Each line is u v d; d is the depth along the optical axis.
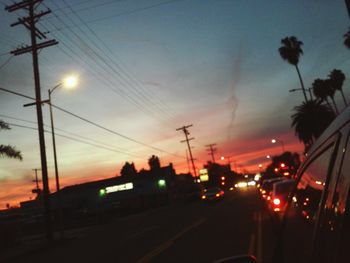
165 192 75.19
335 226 2.31
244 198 47.38
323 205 2.72
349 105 2.56
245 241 14.70
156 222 31.48
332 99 72.12
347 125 2.41
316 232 2.79
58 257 19.25
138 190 76.50
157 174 78.25
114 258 15.38
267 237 15.02
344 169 2.32
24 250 26.98
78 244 25.02
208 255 12.90
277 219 14.24
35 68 28.88
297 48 60.59
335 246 2.23
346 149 2.33
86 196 79.06
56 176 32.34
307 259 2.92
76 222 52.25
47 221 28.89
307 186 3.48
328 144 2.78
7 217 33.44
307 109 64.81
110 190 78.25
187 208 46.69
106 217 47.84
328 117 64.44
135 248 17.33
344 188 2.26
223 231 18.62
